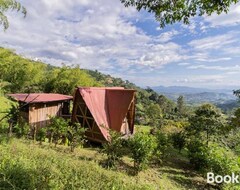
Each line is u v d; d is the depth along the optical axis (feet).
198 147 52.03
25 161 25.12
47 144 43.01
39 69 113.70
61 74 108.27
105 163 38.01
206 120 67.15
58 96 63.10
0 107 55.06
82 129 45.88
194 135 67.97
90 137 57.16
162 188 34.35
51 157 30.55
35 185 19.69
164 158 52.95
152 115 122.93
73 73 108.58
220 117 67.56
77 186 23.18
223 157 40.98
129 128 66.54
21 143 36.06
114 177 29.09
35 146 37.73
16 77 104.42
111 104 62.64
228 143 63.98
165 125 102.27
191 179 43.06
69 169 27.25
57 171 25.04
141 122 124.98
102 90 64.85
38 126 54.75
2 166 21.31
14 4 34.04
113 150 38.29
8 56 103.60
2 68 98.63
